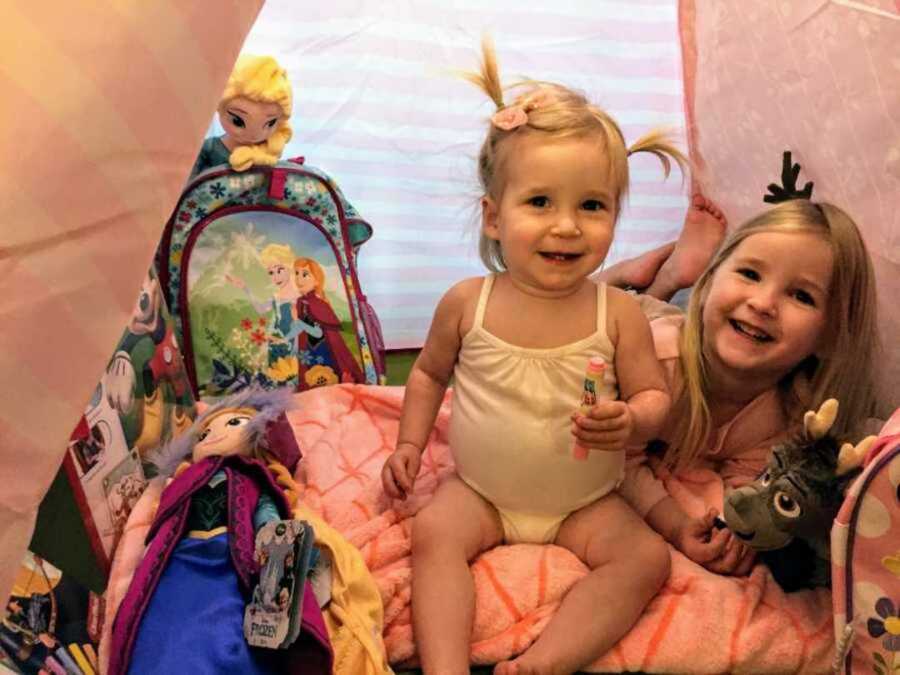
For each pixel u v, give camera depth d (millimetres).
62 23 414
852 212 1100
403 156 1439
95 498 845
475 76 981
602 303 949
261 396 1005
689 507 1025
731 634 867
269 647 724
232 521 827
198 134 500
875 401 1073
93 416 848
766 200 1095
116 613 780
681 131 1512
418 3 1349
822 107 1109
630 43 1446
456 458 992
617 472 980
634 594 880
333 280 1270
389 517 992
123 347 931
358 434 1166
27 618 683
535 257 895
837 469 842
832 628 884
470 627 862
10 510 430
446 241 1508
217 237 1210
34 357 419
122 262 459
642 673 855
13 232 398
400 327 1553
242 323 1223
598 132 887
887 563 719
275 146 1202
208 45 485
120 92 433
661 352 1052
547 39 1418
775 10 1157
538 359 926
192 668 709
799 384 1044
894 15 960
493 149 924
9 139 397
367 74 1375
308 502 1028
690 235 1411
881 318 1068
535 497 952
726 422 1074
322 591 808
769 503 863
